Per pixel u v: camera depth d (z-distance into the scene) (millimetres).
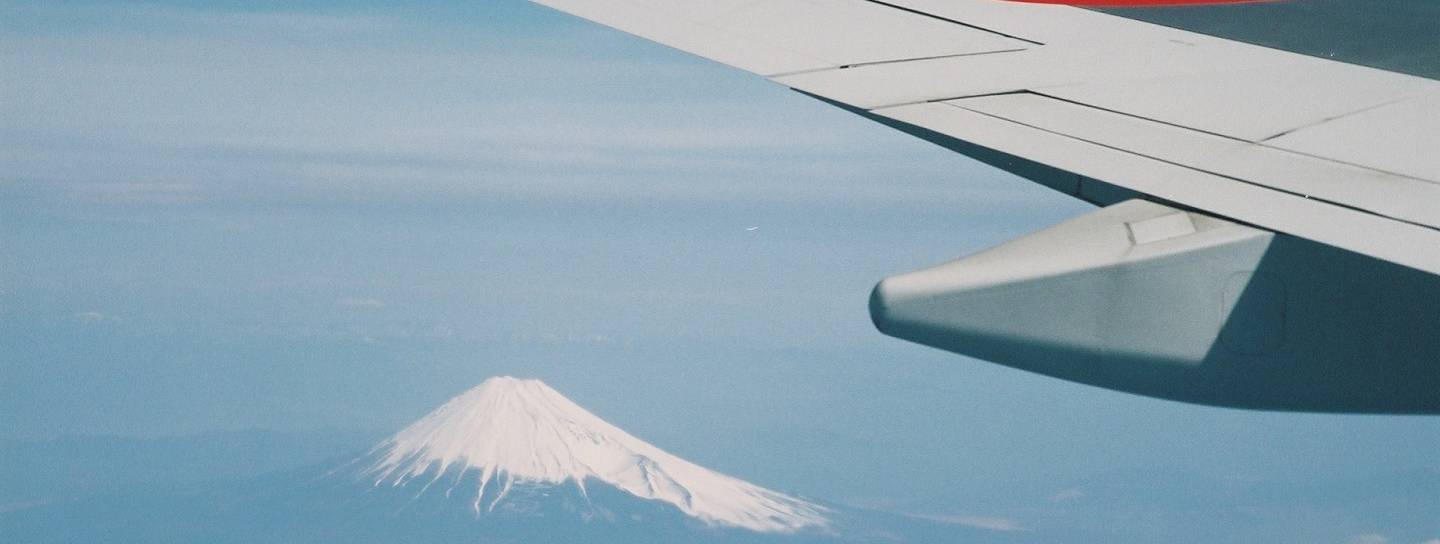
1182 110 10859
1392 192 8688
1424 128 10430
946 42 12750
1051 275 8500
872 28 12961
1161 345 8469
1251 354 8461
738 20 13008
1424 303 8461
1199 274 8492
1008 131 10156
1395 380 8445
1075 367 8523
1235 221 8352
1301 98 11375
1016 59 12266
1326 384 8523
